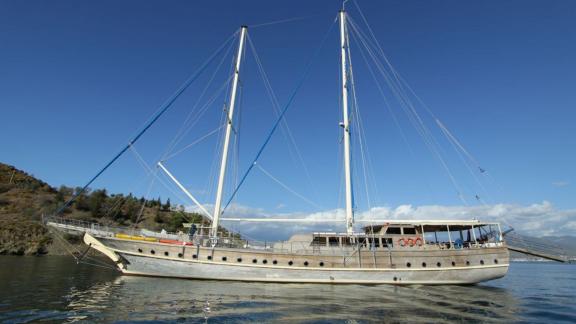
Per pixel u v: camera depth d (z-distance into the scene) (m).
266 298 19.33
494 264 28.31
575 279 40.00
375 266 27.06
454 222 29.25
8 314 14.13
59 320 13.47
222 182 30.48
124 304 16.73
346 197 31.03
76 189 119.31
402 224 29.22
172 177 28.72
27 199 109.69
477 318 16.02
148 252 26.20
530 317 16.69
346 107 33.25
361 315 15.80
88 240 26.62
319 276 26.52
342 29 35.09
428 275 27.53
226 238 27.88
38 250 73.12
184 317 14.45
